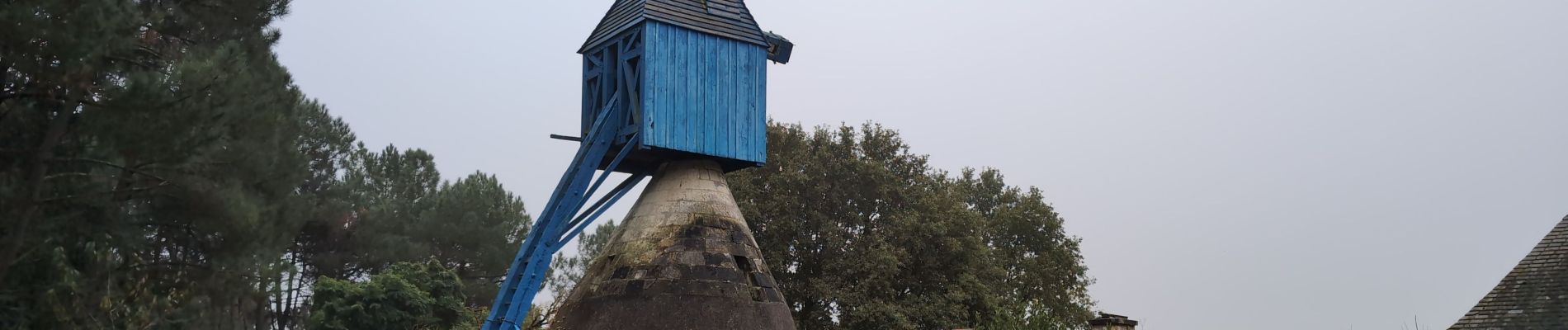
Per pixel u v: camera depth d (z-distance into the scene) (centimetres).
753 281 2423
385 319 3241
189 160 1858
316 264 4456
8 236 1667
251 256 2042
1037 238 5109
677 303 2262
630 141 2391
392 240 4525
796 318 4044
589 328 2277
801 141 4250
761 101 2581
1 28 1571
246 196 1983
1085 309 5088
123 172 1914
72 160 1781
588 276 2452
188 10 2209
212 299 2083
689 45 2478
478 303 4753
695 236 2375
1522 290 2500
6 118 1816
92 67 1708
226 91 1820
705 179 2488
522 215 5072
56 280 1783
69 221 1847
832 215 4119
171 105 1733
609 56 2553
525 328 2412
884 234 4088
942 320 3997
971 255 4225
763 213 4009
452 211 4747
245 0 2270
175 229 2102
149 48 2052
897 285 4134
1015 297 4769
